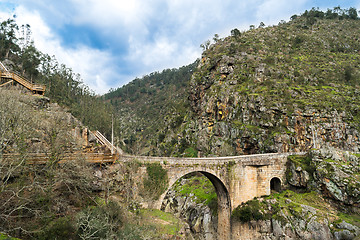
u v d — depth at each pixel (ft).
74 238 63.21
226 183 130.52
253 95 223.30
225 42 381.81
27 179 74.43
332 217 111.96
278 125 197.57
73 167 83.97
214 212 156.04
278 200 133.39
